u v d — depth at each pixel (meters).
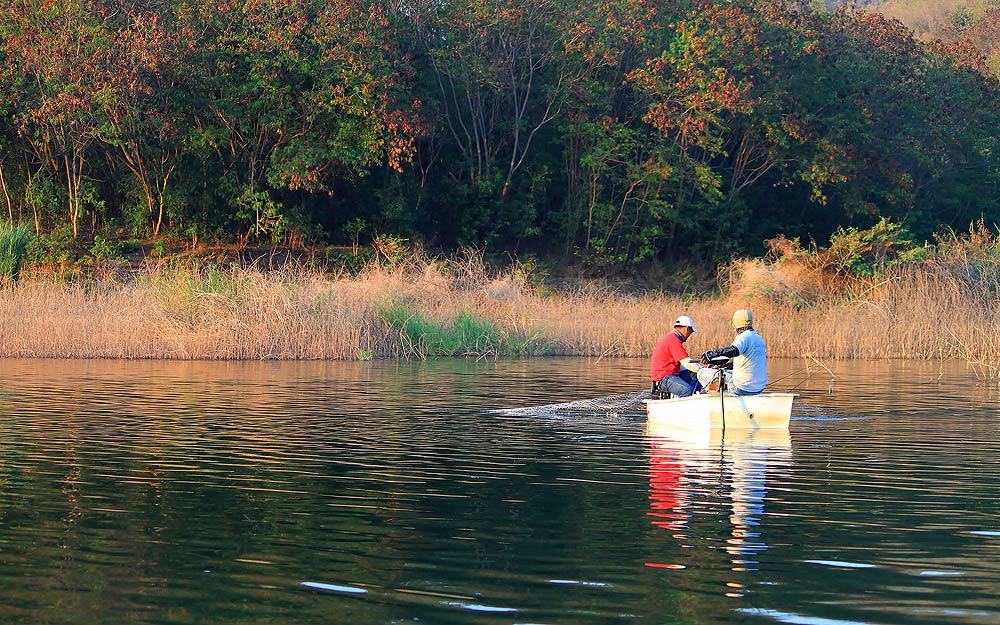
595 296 45.16
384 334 34.50
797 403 21.97
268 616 8.29
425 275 39.69
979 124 69.62
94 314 34.00
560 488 13.12
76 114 51.06
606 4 59.25
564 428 18.39
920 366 31.44
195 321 33.34
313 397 22.61
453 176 63.34
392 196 59.94
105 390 23.44
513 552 10.13
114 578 9.23
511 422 19.09
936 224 69.12
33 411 19.92
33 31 50.75
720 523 11.29
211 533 10.77
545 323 37.16
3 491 12.75
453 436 17.34
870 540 10.59
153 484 13.22
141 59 50.66
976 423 19.19
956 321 35.91
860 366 31.38
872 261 43.31
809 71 62.62
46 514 11.56
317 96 53.91
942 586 9.08
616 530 10.95
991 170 69.94
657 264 64.19
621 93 63.34
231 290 34.22
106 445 16.12
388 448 16.08
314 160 53.81
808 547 10.32
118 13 51.88
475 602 8.62
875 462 15.07
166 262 53.81
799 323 37.94
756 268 42.94
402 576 9.31
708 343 34.94
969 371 29.77
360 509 11.89
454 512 11.76
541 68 61.72
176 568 9.53
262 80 53.53
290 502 12.24
